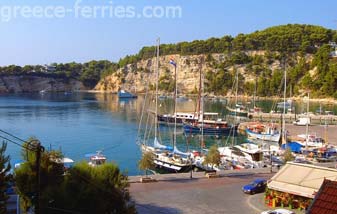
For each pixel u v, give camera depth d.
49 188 34.06
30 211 36.22
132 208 35.66
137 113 184.75
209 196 48.91
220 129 125.12
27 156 36.72
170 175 58.44
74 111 190.50
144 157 61.88
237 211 43.69
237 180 57.00
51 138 114.12
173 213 42.50
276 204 45.22
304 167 46.97
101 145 104.50
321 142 99.25
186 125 128.62
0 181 29.62
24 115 168.25
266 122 148.50
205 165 68.81
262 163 72.81
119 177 36.03
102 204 32.97
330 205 21.86
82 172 35.28
